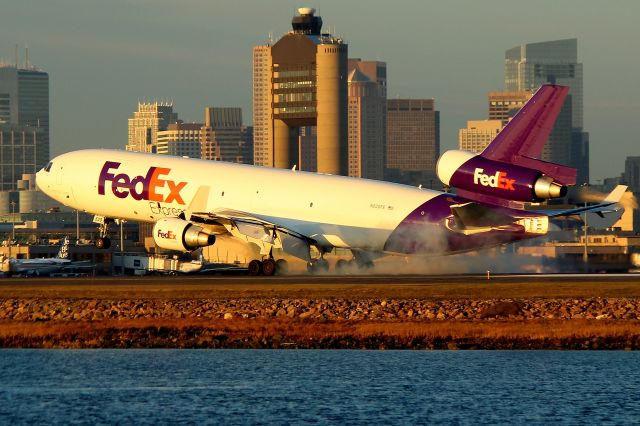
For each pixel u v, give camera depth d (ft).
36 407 631.56
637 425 592.19
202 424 599.57
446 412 618.03
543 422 598.34
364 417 609.42
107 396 652.89
